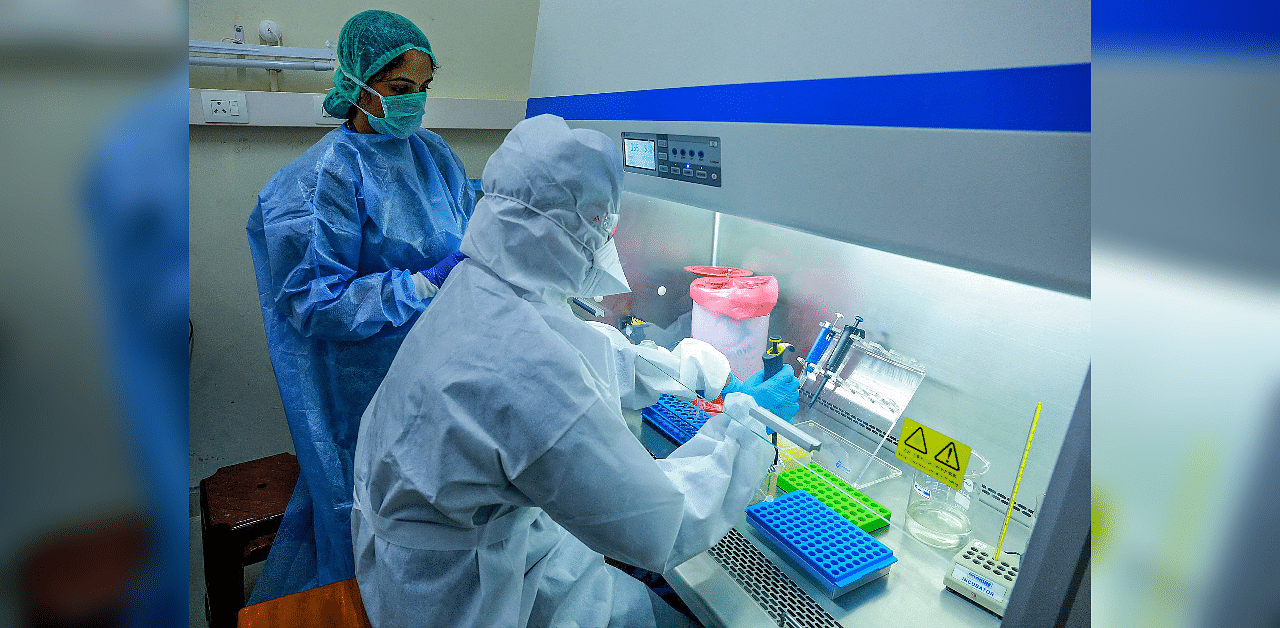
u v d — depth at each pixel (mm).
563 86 1968
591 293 1390
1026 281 873
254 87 2451
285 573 2064
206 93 2316
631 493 1093
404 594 1174
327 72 2529
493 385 1080
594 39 1771
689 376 1506
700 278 1807
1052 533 885
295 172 1804
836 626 1146
